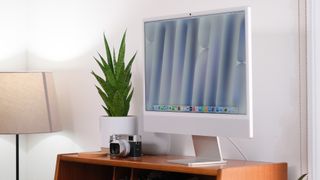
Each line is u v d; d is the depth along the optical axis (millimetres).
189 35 2387
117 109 2814
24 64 3609
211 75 2312
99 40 3225
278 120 2484
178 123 2441
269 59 2512
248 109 2201
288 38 2453
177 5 2850
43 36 3529
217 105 2297
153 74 2541
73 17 3359
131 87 3023
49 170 3502
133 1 3047
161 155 2713
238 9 2219
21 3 3607
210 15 2311
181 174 2617
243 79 2211
